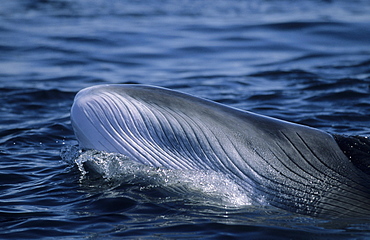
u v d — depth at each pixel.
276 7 106.81
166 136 25.69
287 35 77.44
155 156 25.84
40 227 23.36
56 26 85.56
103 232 22.75
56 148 35.41
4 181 29.25
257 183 25.19
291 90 51.00
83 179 28.66
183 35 78.00
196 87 53.12
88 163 28.19
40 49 70.75
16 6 108.69
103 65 63.44
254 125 25.62
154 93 26.20
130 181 27.31
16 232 22.92
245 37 76.56
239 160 25.31
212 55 68.38
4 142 36.50
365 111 42.94
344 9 100.25
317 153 25.03
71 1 119.75
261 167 25.17
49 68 61.78
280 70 60.03
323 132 25.84
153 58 66.81
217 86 53.47
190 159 25.61
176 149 25.70
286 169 25.05
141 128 25.80
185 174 25.67
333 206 24.22
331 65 62.59
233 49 71.00
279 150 25.17
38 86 53.56
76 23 88.19
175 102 25.94
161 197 26.03
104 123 25.89
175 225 23.33
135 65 63.53
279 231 22.69
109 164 26.70
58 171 30.53
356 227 22.91
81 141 26.64
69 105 47.56
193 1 122.12
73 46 72.31
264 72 59.50
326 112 42.78
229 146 25.34
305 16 90.62
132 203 25.45
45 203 26.03
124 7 109.69
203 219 23.92
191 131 25.56
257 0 122.25
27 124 41.12
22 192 27.53
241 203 25.23
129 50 70.31
